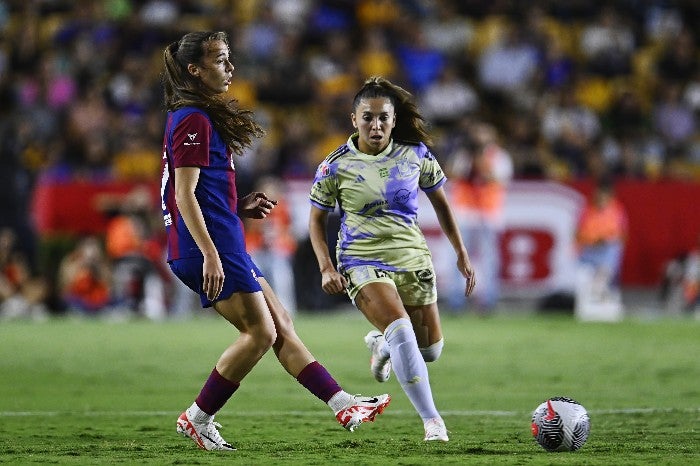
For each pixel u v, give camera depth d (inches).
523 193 2669.8
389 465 804.6
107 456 868.6
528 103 3181.6
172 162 898.7
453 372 1558.8
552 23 3528.5
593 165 2935.5
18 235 2694.4
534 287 2657.5
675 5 3570.4
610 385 1425.9
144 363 1674.5
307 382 917.8
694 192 2714.1
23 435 1010.7
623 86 3361.2
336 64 3255.4
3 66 3213.6
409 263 978.1
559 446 877.8
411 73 3314.5
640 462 816.9
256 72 3218.5
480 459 832.3
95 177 2891.2
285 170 2866.6
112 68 3208.7
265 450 905.5
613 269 2568.9
